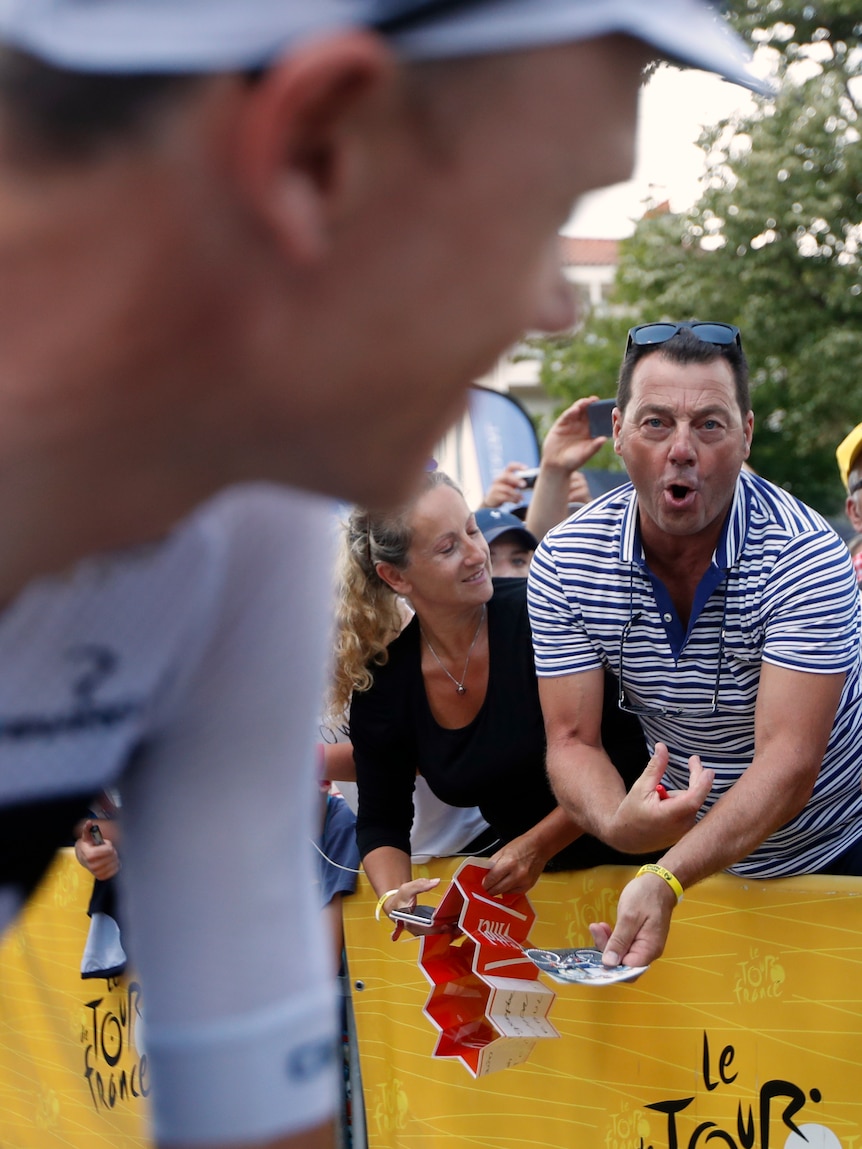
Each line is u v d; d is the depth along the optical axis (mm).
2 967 3352
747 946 2068
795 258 15578
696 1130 2117
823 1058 1995
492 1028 2100
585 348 18312
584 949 1866
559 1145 2279
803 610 1882
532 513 3146
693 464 1903
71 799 645
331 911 2650
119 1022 2957
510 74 410
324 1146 799
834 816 2074
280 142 393
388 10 384
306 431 464
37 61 393
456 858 2480
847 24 13867
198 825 752
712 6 459
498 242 431
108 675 634
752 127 15203
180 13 377
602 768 2049
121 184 404
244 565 698
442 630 2283
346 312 430
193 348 428
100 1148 3045
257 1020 769
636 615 2037
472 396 492
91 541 492
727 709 2033
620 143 440
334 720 2631
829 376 15312
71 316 418
